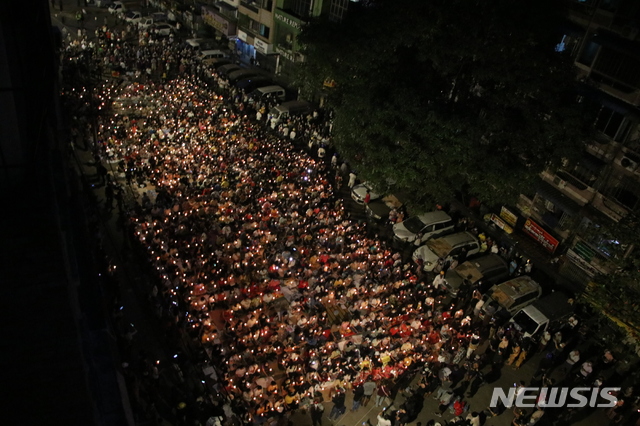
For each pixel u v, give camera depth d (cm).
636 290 2211
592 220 2959
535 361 2617
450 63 2433
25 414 858
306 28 2833
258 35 5450
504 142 2614
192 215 2920
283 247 2880
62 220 1219
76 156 3100
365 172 2831
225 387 2070
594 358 2648
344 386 2241
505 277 3025
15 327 886
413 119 2481
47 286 910
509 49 2367
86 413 885
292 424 2112
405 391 2283
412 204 2994
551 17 2380
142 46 5219
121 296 2352
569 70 2481
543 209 3284
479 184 2631
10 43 829
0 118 852
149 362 2003
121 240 2722
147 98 4234
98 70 4556
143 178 3238
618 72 2803
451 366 2436
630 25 2728
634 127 2761
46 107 1109
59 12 6034
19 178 936
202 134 3741
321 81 2911
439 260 3019
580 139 2530
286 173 3481
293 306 2511
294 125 4275
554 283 3092
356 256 2911
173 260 2550
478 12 2388
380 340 2433
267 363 2300
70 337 905
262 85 4841
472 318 2775
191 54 5222
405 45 2466
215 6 5984
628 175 2803
